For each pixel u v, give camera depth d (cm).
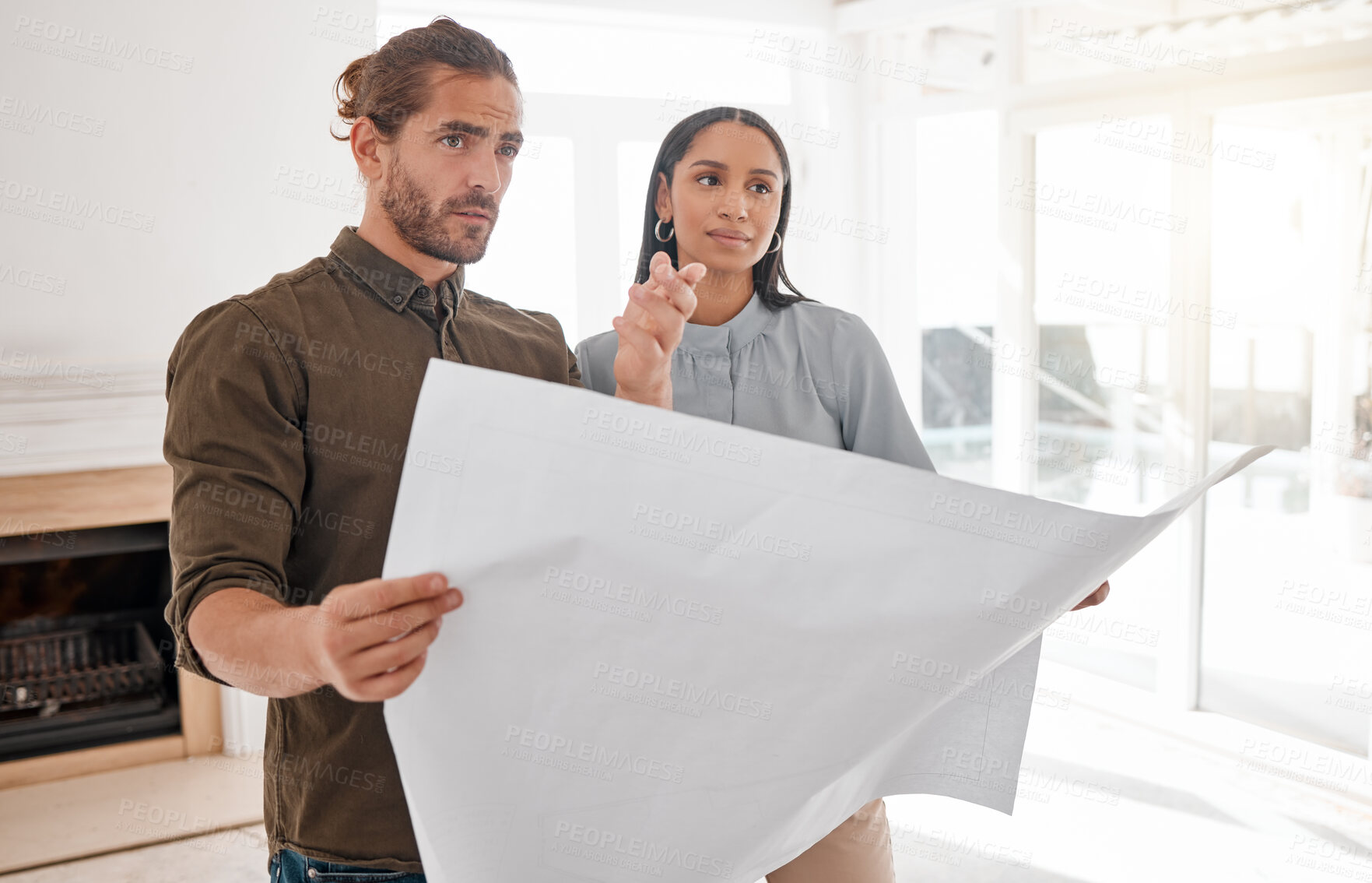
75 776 286
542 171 384
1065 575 65
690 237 128
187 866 245
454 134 96
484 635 66
